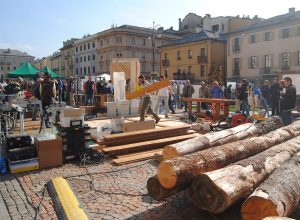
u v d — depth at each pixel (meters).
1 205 4.75
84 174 6.18
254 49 44.41
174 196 5.07
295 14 41.25
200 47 50.94
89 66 77.12
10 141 6.50
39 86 12.66
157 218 4.32
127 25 67.75
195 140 5.29
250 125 7.04
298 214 4.10
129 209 4.62
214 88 16.98
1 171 6.21
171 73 56.81
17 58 111.62
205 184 3.81
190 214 4.42
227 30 57.94
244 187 3.89
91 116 13.51
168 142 8.49
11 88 12.69
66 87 21.50
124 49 66.44
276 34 41.56
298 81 19.69
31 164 6.45
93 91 18.52
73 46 84.88
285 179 3.65
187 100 15.02
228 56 48.16
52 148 6.66
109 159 7.30
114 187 5.51
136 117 13.06
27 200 4.93
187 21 72.56
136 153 7.70
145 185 5.61
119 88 14.65
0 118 9.11
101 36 70.44
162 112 16.98
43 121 10.12
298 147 5.45
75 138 7.10
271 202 3.16
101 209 4.61
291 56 39.97
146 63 69.31
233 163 4.52
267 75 42.38
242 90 13.93
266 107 14.46
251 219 3.26
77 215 4.33
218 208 3.72
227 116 12.35
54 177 5.95
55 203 4.73
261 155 4.66
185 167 4.04
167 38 70.31
